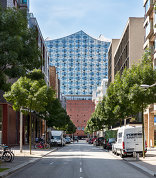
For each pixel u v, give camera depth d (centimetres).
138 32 5894
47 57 8588
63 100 15100
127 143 2592
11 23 1448
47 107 5203
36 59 1578
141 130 2616
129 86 2778
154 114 4681
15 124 5028
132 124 5156
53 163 2178
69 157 2809
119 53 7350
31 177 1385
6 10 1495
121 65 6981
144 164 2044
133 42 5878
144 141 2614
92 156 2953
